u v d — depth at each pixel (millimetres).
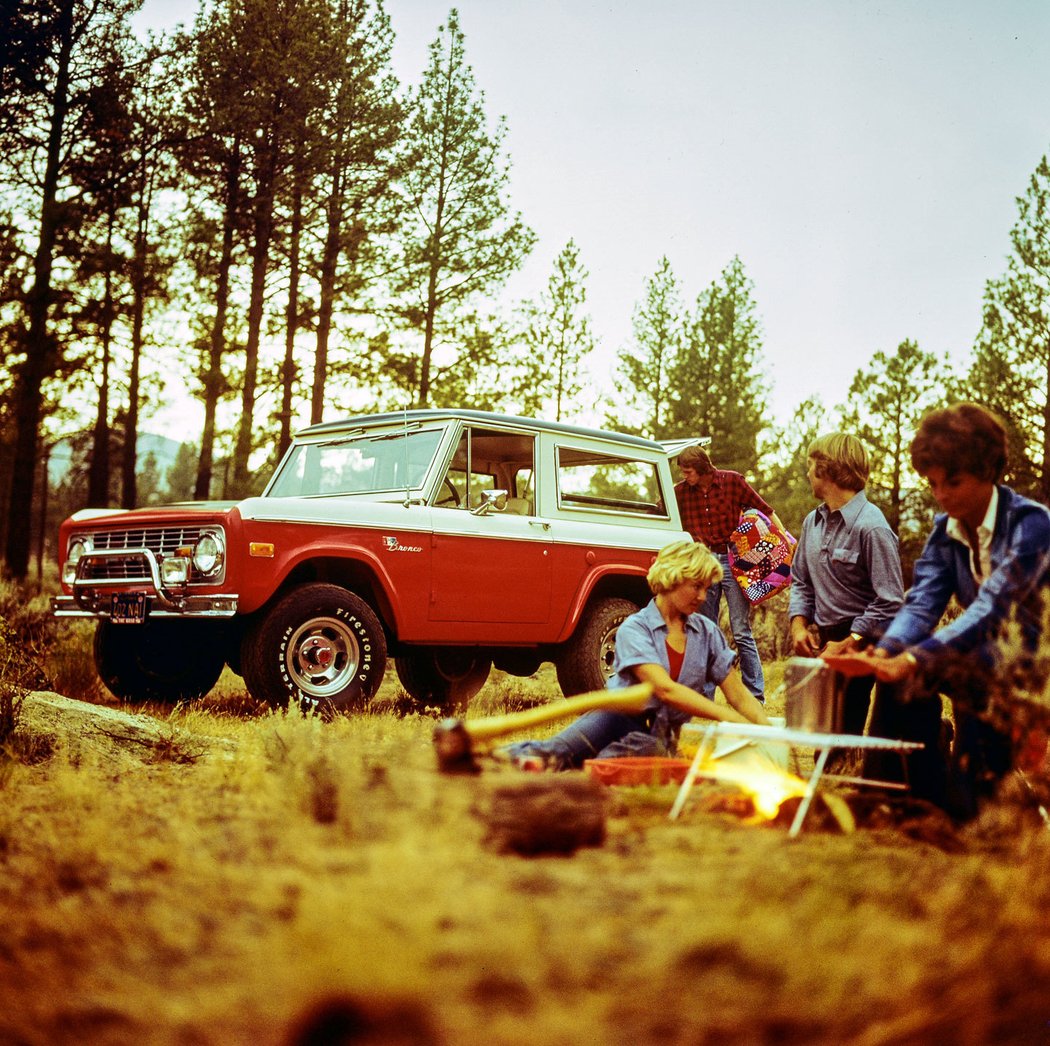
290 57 22891
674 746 4270
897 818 2994
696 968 1607
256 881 2049
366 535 6891
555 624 7723
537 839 2293
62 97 21750
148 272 22531
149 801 3334
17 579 20125
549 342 32906
